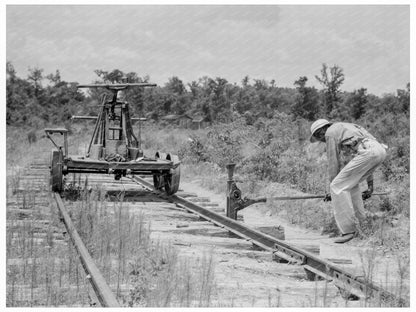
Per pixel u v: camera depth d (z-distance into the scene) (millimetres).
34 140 27750
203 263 5574
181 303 4730
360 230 8109
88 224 7207
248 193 12219
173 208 10289
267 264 6422
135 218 8180
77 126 36812
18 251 6277
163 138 28953
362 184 12094
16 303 4695
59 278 5297
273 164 14180
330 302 4969
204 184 14891
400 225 8500
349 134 8406
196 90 76812
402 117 20297
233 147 16969
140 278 5078
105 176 15086
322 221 9398
